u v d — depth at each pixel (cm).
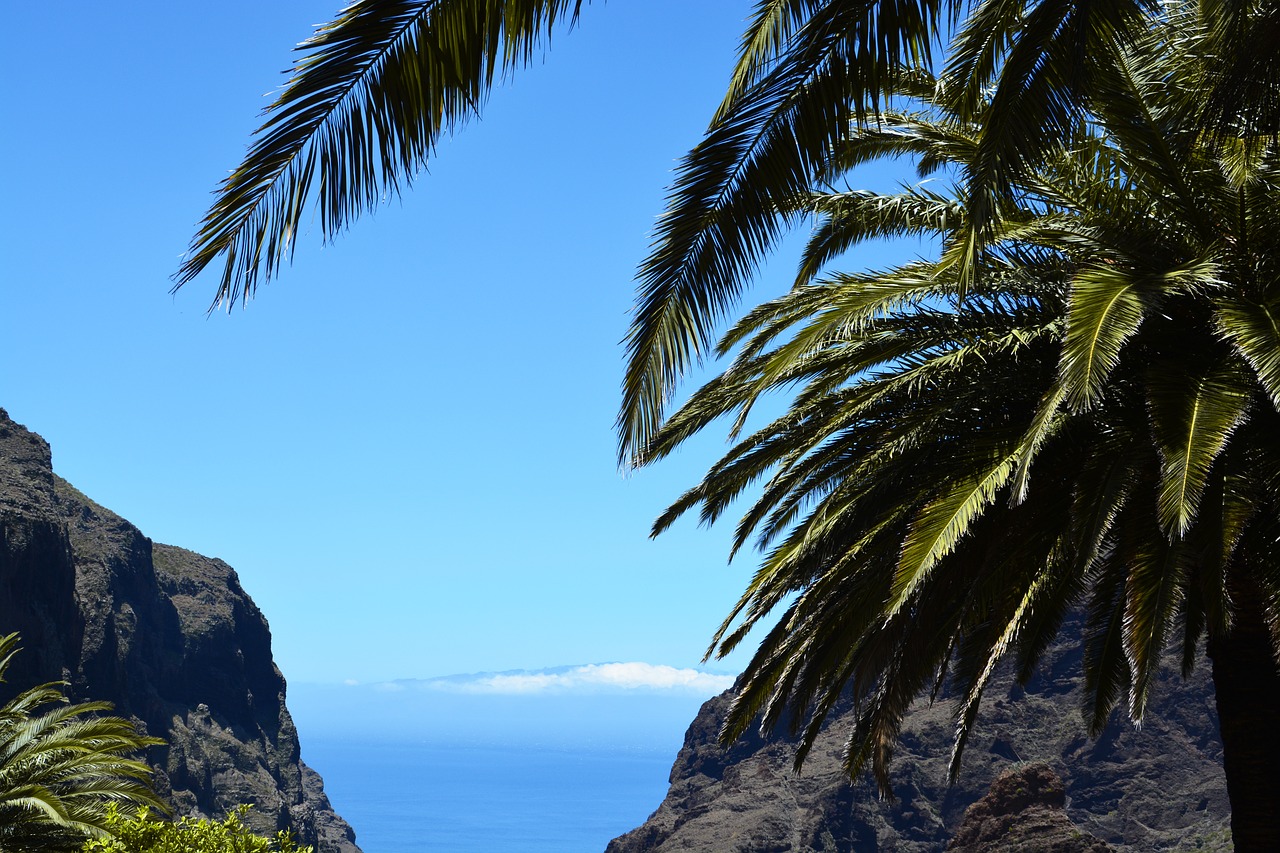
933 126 1278
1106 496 1036
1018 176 764
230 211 535
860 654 1495
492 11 566
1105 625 1658
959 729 1489
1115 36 769
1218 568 1034
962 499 1095
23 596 17988
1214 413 953
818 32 689
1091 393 890
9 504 19338
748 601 1573
